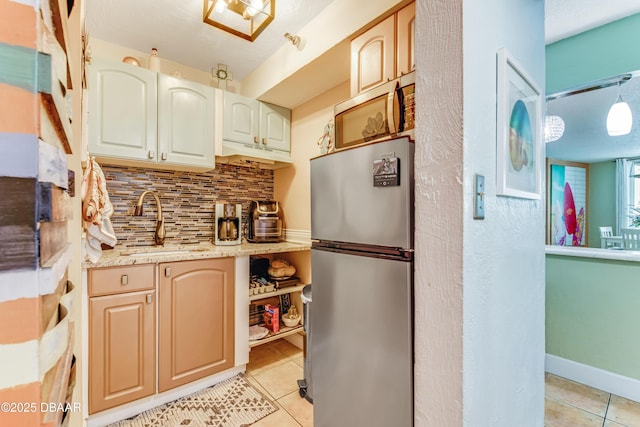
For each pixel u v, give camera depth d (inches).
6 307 9.4
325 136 76.4
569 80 79.4
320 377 51.9
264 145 98.7
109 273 59.9
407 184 37.5
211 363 74.2
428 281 30.6
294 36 75.3
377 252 42.3
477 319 30.5
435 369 30.0
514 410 40.6
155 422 61.6
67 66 15.3
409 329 37.3
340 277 47.4
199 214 95.6
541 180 52.1
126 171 82.2
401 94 46.9
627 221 149.8
